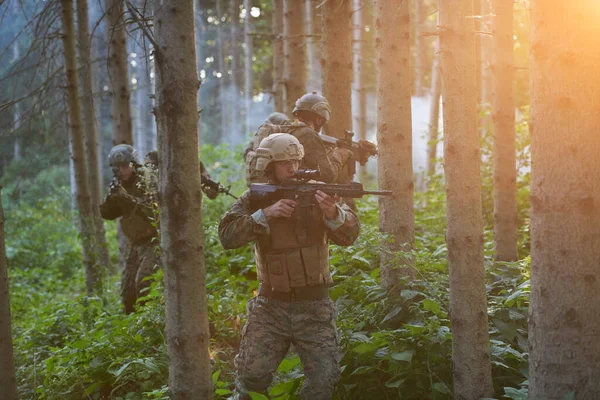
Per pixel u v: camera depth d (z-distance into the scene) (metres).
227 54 31.47
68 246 13.33
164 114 3.38
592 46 2.81
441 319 4.43
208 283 6.14
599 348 2.91
